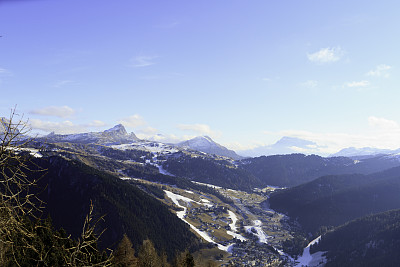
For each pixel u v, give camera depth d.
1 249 6.96
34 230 7.36
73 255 7.89
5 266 6.96
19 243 7.18
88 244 8.16
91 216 8.35
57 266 7.66
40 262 7.35
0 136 6.80
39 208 7.31
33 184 7.20
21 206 6.88
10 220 6.84
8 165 6.82
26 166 7.09
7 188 6.77
